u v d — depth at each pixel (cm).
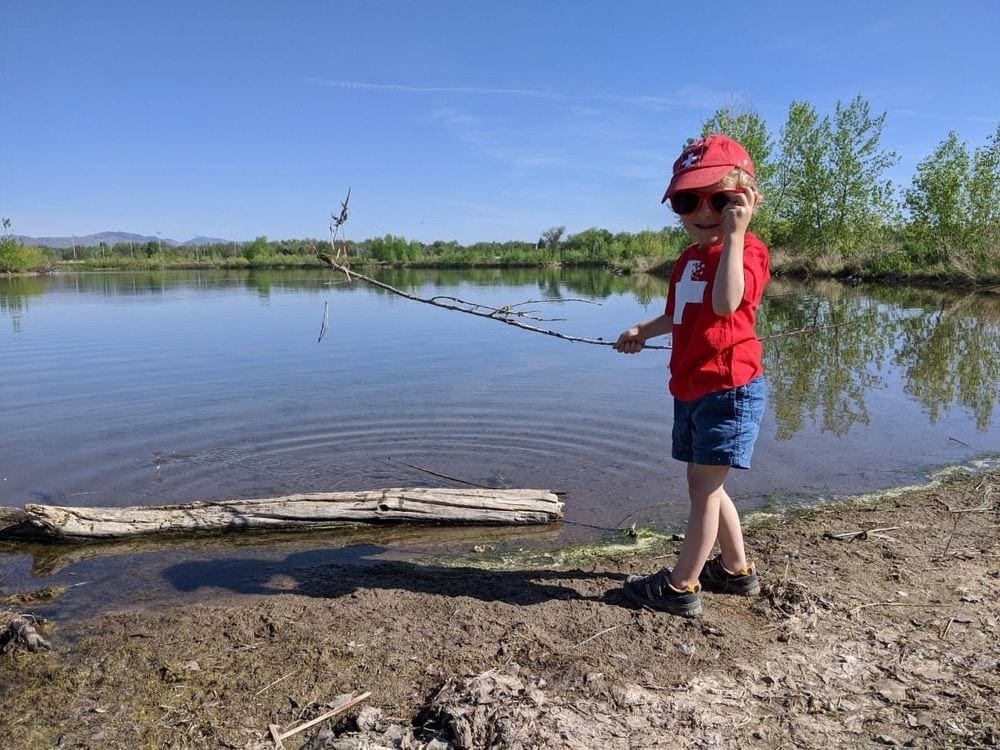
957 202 2553
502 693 259
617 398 841
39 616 356
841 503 501
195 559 435
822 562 385
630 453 632
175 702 269
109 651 307
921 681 267
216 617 336
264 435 696
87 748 245
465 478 577
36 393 899
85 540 464
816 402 830
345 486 561
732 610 330
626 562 410
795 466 590
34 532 464
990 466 575
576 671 276
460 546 451
